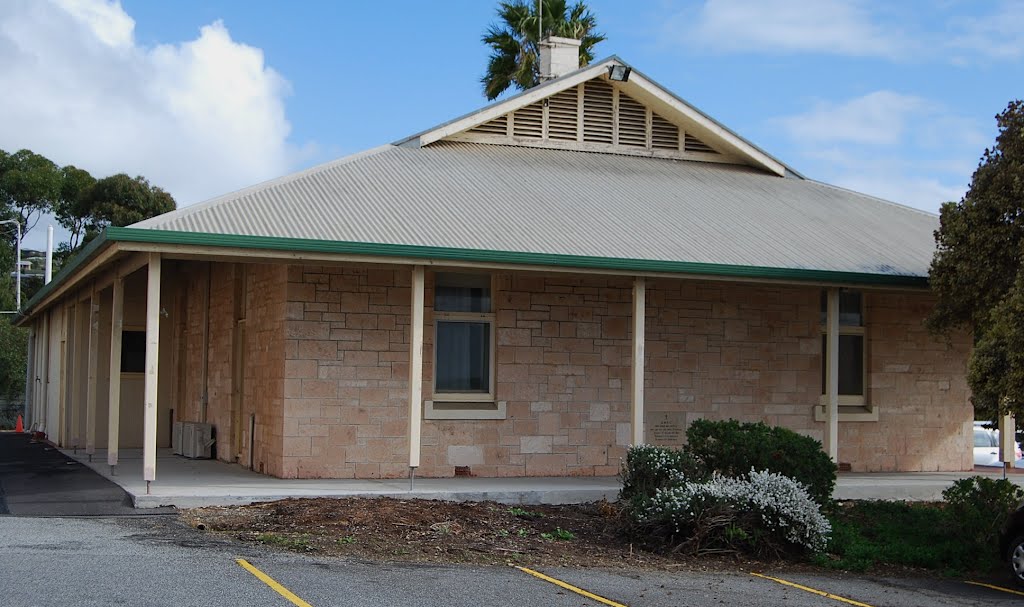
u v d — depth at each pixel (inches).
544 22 1355.8
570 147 823.1
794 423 721.0
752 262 621.9
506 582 381.1
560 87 809.5
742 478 513.7
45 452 855.1
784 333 722.2
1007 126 559.2
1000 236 550.9
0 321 1860.2
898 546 483.8
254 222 553.9
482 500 566.6
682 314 696.4
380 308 621.0
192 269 821.2
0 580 334.3
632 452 535.5
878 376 746.2
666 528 478.6
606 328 677.9
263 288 648.4
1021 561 436.1
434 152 765.9
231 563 378.3
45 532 430.3
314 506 500.1
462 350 650.2
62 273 753.0
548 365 662.5
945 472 756.0
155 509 501.4
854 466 738.2
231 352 709.9
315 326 607.2
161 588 333.1
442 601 342.6
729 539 469.4
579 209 679.1
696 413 695.1
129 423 876.0
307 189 636.7
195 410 794.2
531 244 587.8
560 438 662.5
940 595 416.5
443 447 634.8
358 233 559.5
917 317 760.3
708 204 741.9
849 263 652.7
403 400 624.4
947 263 588.4
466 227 602.9
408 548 431.2
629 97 841.5
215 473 634.8
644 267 590.2
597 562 436.8
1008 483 522.0
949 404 765.9
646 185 764.0
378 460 617.9
